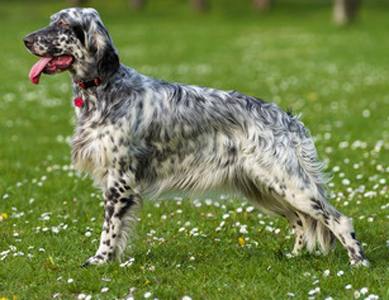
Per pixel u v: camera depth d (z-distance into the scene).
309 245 8.62
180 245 9.41
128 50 39.75
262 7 63.38
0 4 66.12
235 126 8.48
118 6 68.00
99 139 8.40
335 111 21.25
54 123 20.64
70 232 10.12
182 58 36.38
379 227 9.96
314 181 8.27
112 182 8.49
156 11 65.00
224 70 31.84
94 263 8.50
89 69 8.38
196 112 8.54
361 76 29.06
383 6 64.81
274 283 7.73
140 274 8.09
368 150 15.46
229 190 8.76
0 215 10.94
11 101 24.58
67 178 13.43
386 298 7.05
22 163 15.09
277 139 8.32
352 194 11.58
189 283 7.74
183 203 11.67
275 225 10.34
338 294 7.34
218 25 54.47
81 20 8.27
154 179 8.72
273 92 25.66
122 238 8.61
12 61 35.34
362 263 8.19
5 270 8.27
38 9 63.47
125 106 8.41
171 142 8.57
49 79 29.89
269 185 8.35
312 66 32.66
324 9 63.06
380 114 20.59
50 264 8.46
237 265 8.48
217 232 10.09
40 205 11.60
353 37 44.56
